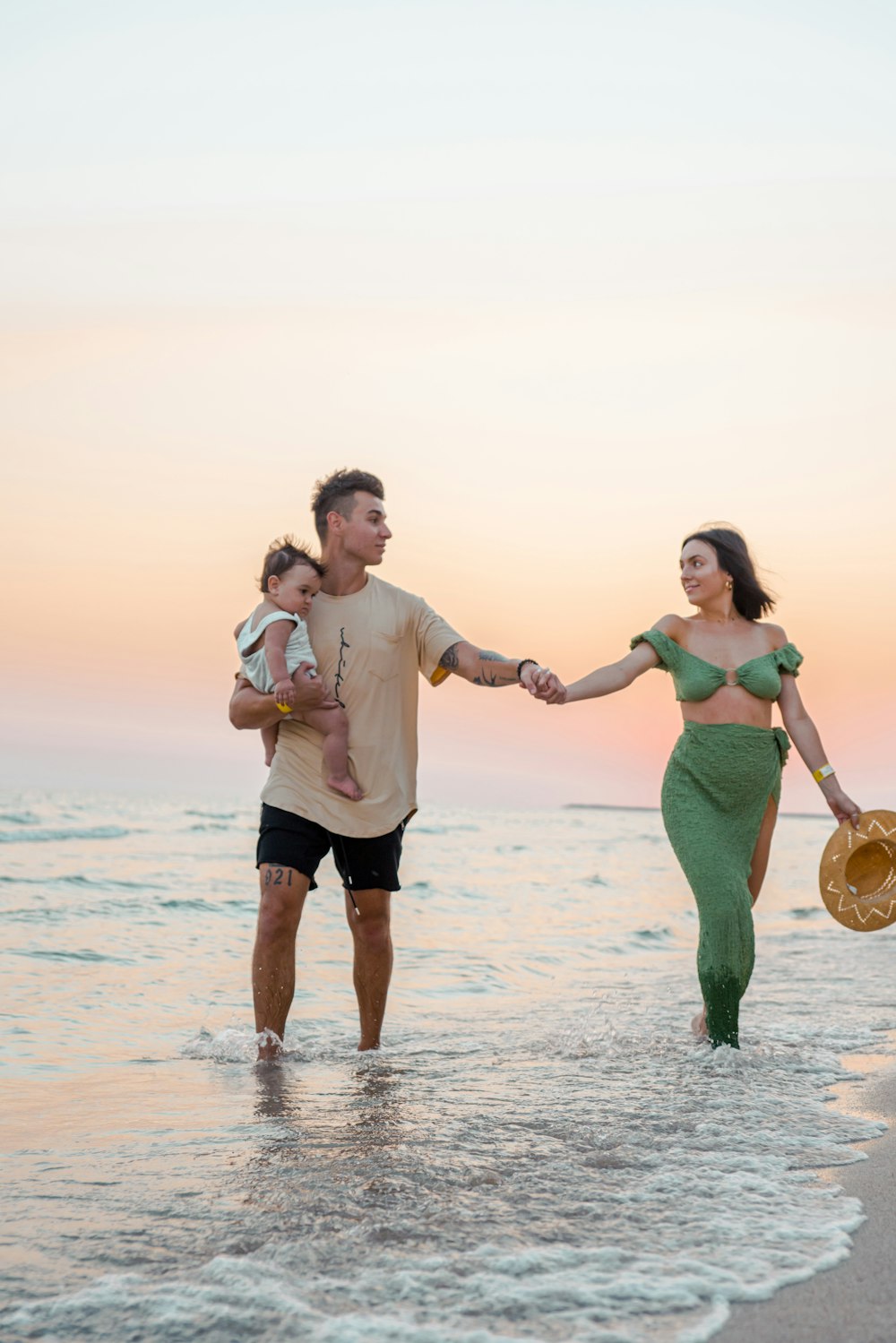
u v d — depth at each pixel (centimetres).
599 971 768
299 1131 343
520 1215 265
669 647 493
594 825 3791
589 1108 370
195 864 1539
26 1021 545
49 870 1358
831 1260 240
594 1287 225
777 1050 468
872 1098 390
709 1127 344
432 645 475
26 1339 204
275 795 464
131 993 632
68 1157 316
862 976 714
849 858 498
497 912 1140
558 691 458
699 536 504
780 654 493
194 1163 309
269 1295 221
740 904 463
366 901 471
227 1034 498
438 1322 210
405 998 631
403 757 475
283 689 446
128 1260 241
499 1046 488
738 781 481
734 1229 257
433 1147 323
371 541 471
